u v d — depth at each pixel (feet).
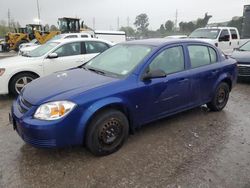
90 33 67.72
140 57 12.71
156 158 11.14
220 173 10.07
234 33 41.83
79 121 10.27
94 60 15.06
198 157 11.23
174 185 9.37
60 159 11.05
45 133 9.79
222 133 13.67
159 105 12.93
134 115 12.00
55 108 9.93
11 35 87.71
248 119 15.74
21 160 10.96
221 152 11.66
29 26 91.04
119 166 10.55
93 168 10.42
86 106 10.32
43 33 83.35
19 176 9.88
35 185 9.38
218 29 39.83
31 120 10.00
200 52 15.19
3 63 20.45
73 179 9.73
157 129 14.06
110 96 10.88
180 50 13.99
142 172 10.14
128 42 14.97
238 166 10.55
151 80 12.31
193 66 14.53
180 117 15.84
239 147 12.15
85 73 13.02
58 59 22.15
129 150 11.80
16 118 10.64
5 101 19.62
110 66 13.42
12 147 12.05
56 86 11.28
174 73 13.42
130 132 12.45
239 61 25.26
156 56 12.76
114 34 69.05
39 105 10.16
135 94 11.69
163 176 9.89
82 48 23.72
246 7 40.91
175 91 13.46
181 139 12.92
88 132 10.69
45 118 9.91
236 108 17.89
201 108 17.54
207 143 12.53
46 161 10.90
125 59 13.25
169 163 10.77
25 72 20.47
